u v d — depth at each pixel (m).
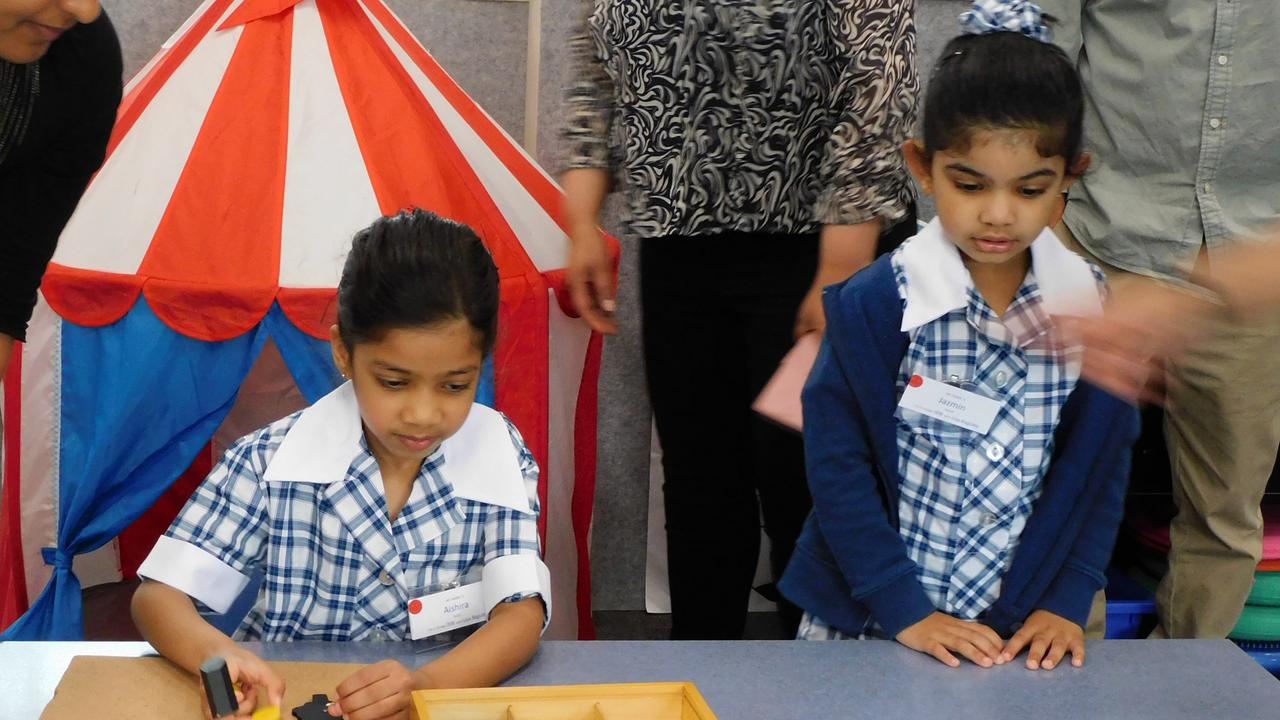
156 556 0.92
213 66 1.66
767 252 1.50
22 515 1.60
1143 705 0.85
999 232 0.97
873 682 0.87
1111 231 1.66
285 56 1.68
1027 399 1.03
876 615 0.99
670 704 0.78
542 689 0.77
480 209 1.66
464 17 1.96
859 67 1.37
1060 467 1.02
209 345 1.54
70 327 1.51
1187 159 1.62
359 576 0.95
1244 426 1.63
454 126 1.71
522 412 1.65
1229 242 1.61
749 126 1.44
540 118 1.99
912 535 1.06
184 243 1.54
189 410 1.55
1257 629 1.79
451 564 0.96
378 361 0.87
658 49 1.43
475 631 0.91
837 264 1.41
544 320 1.65
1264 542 1.78
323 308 1.54
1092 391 1.00
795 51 1.41
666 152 1.46
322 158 1.61
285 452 0.94
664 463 1.66
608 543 2.14
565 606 1.88
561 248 1.73
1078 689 0.87
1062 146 0.95
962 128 0.95
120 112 1.61
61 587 1.59
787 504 1.64
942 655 0.91
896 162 1.39
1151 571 1.89
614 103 1.52
